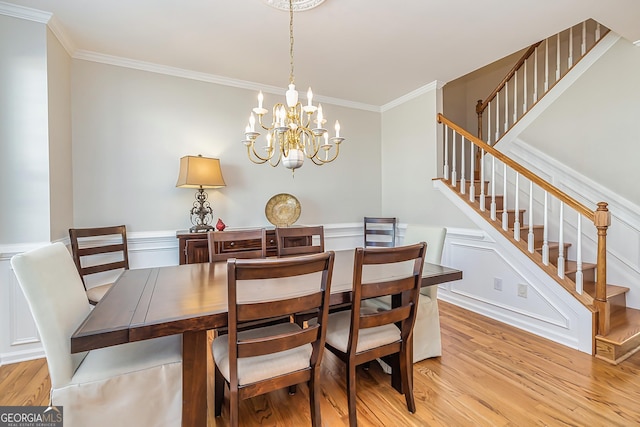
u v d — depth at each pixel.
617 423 1.54
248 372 1.26
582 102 2.91
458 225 3.27
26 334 2.16
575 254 2.95
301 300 1.26
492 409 1.65
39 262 1.20
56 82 2.34
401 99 3.94
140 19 2.22
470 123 4.85
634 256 2.57
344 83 3.47
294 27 2.34
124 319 1.14
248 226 3.44
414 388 1.84
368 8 2.11
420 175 3.72
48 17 2.15
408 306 1.59
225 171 3.32
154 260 3.00
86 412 1.21
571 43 3.08
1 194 2.06
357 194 4.17
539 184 2.54
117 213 2.84
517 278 2.71
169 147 3.06
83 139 2.70
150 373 1.30
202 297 1.39
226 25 2.31
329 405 1.71
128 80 2.88
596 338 2.19
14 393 1.78
